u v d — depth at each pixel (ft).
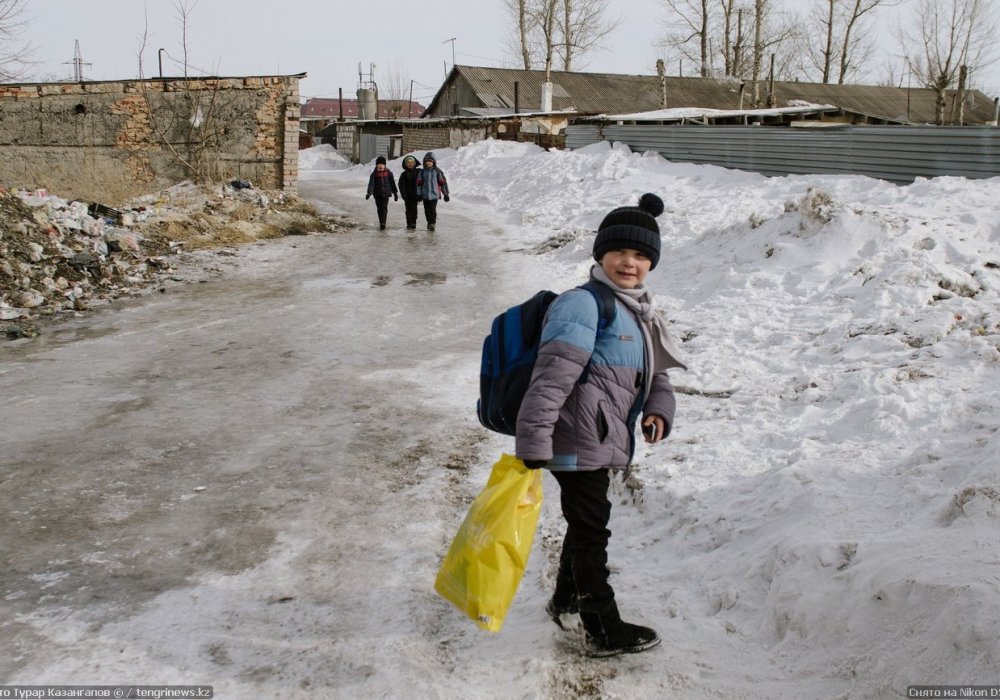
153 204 58.39
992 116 164.14
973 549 9.35
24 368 25.27
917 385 17.62
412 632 10.97
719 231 37.11
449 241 52.75
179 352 27.02
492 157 95.50
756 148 60.85
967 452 12.66
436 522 14.51
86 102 67.56
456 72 165.17
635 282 9.65
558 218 59.88
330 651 10.57
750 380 20.94
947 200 35.19
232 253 47.16
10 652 10.57
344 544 13.69
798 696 8.77
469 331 29.78
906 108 163.63
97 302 35.17
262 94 67.62
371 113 189.67
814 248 30.83
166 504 15.30
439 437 18.98
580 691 9.46
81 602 11.84
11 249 37.17
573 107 158.40
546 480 16.12
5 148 68.13
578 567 9.80
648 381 9.75
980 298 24.26
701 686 9.34
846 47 180.55
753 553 11.74
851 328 23.18
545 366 9.04
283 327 30.35
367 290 37.11
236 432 19.31
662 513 14.10
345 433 19.25
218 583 12.41
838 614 9.47
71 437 18.95
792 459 14.85
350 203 77.25
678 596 11.41
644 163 68.64
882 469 13.21
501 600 9.39
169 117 67.92
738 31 157.69
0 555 13.26
